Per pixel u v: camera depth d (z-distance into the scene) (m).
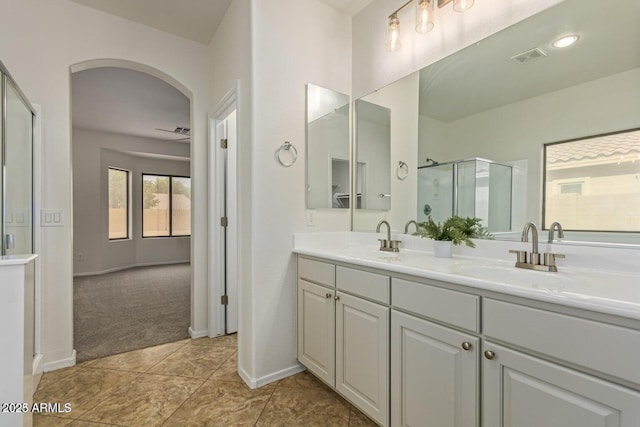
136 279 5.00
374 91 2.19
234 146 2.79
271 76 1.96
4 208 1.62
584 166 1.24
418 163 1.90
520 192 1.43
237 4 2.10
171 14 2.35
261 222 1.92
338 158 2.29
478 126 1.59
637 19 1.13
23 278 1.27
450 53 1.72
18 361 1.26
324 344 1.77
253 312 1.88
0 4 1.97
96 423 1.54
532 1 1.39
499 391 0.99
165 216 6.73
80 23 2.22
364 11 2.27
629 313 0.73
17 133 1.78
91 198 5.40
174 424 1.54
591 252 1.21
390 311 1.36
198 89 2.71
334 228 2.26
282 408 1.67
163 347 2.45
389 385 1.37
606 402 0.77
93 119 4.70
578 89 1.26
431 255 1.74
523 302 0.93
